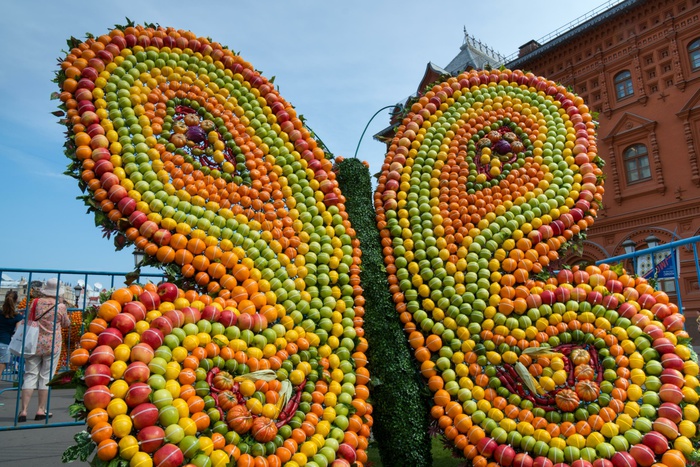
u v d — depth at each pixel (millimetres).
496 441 2330
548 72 20703
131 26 2740
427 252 2779
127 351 1913
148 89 2605
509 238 2799
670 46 17172
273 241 2557
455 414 2395
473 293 2652
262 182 2676
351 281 2689
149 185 2381
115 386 1817
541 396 2420
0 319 5121
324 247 2664
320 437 2213
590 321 2562
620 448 2236
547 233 2809
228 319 2201
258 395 2123
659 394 2361
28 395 4559
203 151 2602
